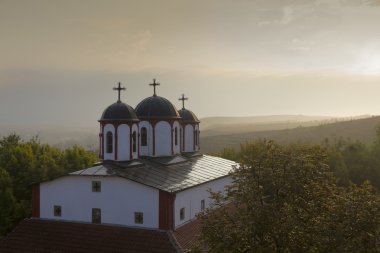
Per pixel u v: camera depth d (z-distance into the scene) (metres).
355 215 19.41
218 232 21.30
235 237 20.61
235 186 23.02
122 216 34.25
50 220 36.50
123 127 39.22
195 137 55.31
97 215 35.09
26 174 54.12
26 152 58.28
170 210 32.97
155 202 33.22
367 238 19.16
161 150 44.72
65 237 34.47
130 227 33.75
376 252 19.30
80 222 35.56
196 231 35.22
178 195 34.38
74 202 35.88
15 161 55.62
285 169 22.11
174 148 46.03
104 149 39.47
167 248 31.30
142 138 44.62
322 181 22.88
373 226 19.17
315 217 21.03
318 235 19.67
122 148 39.16
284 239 20.41
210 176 42.00
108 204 34.75
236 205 22.44
